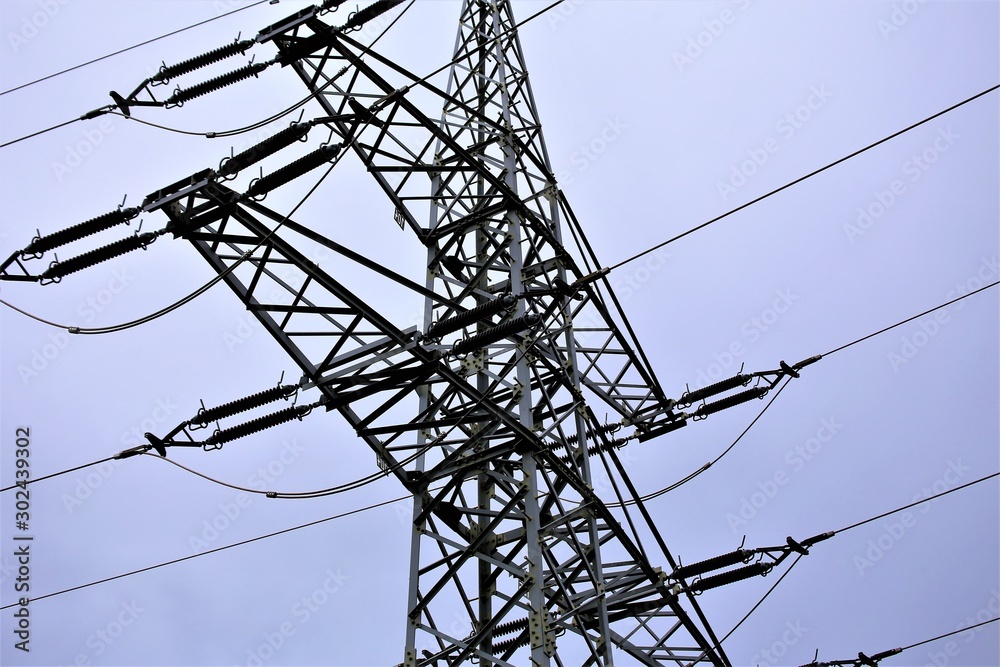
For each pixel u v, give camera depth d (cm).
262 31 1688
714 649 1905
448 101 2080
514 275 1822
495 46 2189
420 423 1695
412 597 1616
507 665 1511
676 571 1911
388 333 1553
